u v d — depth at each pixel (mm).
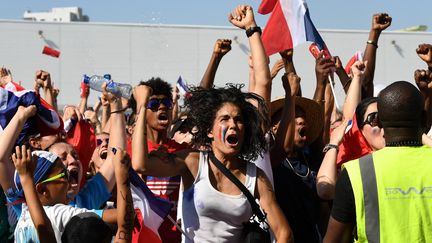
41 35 25672
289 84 5949
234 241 5133
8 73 8320
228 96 5242
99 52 25578
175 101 10266
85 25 25625
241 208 5074
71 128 7145
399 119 4578
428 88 7066
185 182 5207
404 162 4500
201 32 25609
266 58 5879
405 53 25516
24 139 5973
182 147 7023
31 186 4809
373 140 5883
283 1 7352
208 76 7336
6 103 6012
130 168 5227
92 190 5828
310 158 6727
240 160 5238
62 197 5113
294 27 7363
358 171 4500
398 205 4445
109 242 4781
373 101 5938
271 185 5223
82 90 10055
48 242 4777
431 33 25422
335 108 9273
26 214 5074
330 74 7312
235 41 25328
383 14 7641
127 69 25656
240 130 5160
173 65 25625
